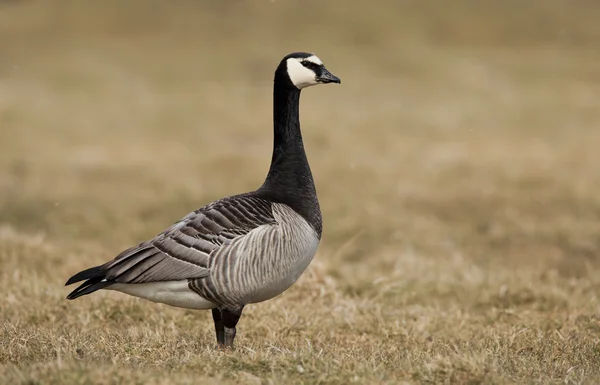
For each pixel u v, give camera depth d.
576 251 14.96
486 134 25.48
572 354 8.28
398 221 16.72
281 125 8.72
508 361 7.74
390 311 10.40
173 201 18.33
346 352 8.19
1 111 27.38
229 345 8.04
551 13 44.69
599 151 22.80
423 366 7.23
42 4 45.97
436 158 21.97
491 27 43.03
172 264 7.72
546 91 32.50
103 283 7.68
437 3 45.62
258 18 43.84
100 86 33.28
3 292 10.42
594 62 37.69
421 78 35.03
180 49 39.88
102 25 43.22
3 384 6.34
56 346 7.80
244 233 7.72
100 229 16.56
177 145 24.41
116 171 21.05
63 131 25.88
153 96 31.94
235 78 35.66
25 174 20.59
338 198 18.41
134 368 6.97
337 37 41.12
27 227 16.91
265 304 10.20
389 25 42.81
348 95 31.97
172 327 9.24
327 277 11.20
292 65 8.78
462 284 11.74
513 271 12.70
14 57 37.38
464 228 16.41
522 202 17.84
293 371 7.05
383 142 24.14
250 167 21.17
